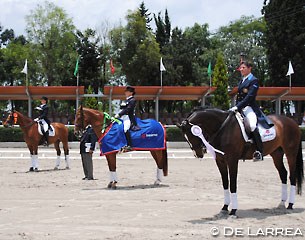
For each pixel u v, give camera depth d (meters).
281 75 49.19
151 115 41.62
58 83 58.72
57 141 20.34
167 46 57.31
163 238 7.70
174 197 12.26
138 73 54.12
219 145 9.59
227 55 59.88
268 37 49.88
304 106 53.53
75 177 17.25
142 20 54.50
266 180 16.58
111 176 14.15
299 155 10.80
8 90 34.53
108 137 13.75
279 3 49.16
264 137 9.87
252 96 9.64
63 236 7.82
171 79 53.88
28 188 14.17
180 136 34.00
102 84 57.12
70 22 57.78
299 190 10.86
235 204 9.48
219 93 42.03
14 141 33.47
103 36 57.12
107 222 8.98
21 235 7.89
